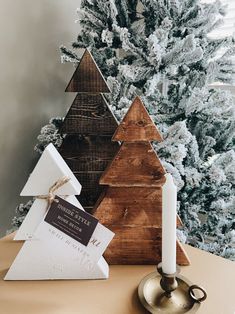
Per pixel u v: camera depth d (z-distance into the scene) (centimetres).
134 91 111
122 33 103
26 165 137
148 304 57
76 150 80
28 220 66
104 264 69
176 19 107
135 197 70
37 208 66
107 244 65
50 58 138
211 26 109
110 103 109
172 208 55
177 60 102
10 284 66
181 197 110
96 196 82
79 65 75
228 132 110
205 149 111
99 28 114
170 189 55
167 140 98
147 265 72
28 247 66
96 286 65
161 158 103
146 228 70
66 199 66
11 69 124
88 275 67
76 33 149
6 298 62
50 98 142
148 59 102
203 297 57
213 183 106
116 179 68
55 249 65
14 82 126
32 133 137
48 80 139
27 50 128
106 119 78
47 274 67
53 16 136
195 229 112
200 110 106
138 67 104
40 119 139
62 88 147
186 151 102
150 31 114
